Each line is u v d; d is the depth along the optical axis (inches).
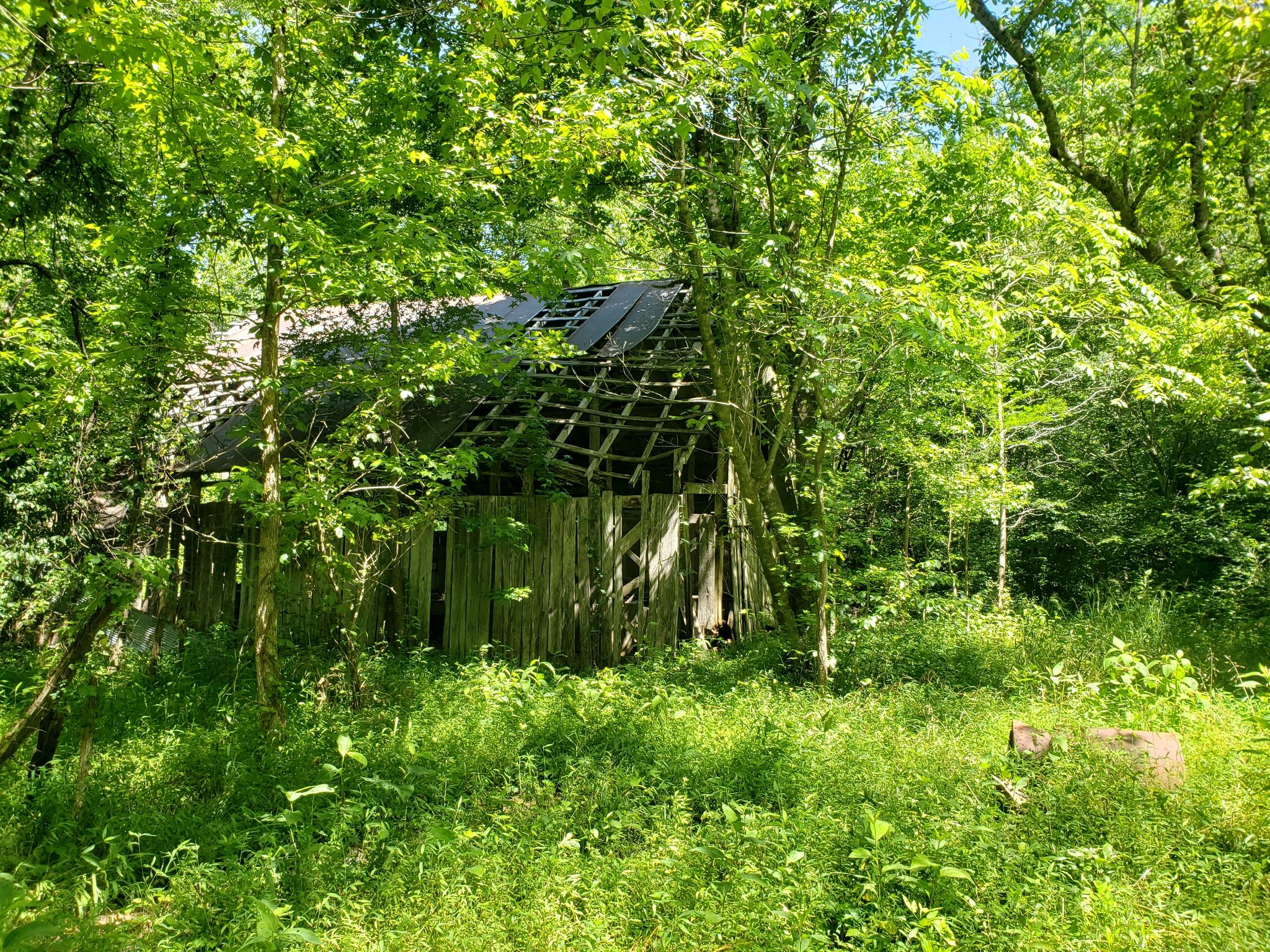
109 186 369.7
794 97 275.3
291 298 259.6
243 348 431.8
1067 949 126.8
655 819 182.4
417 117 331.3
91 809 198.4
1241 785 183.2
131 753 239.9
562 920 141.0
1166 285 405.4
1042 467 576.7
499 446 434.9
